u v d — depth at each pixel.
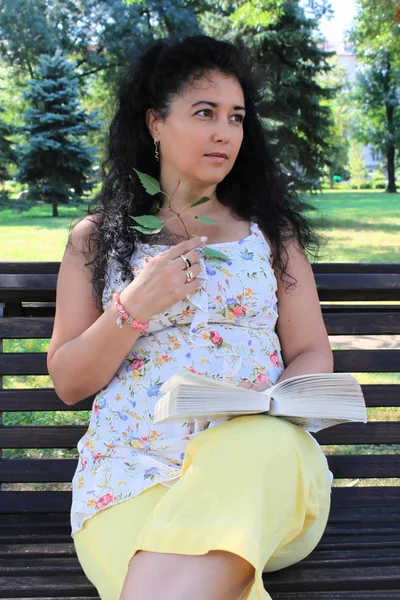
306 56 14.98
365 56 21.44
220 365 1.68
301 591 1.57
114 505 1.52
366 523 1.92
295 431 1.41
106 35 19.08
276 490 1.31
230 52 1.80
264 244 1.86
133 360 1.72
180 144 1.77
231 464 1.31
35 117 17.55
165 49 1.82
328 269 2.09
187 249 1.61
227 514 1.26
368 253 9.66
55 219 15.94
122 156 1.92
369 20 14.80
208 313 1.68
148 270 1.60
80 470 1.65
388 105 32.81
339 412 1.41
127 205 1.84
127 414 1.64
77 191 17.88
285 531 1.36
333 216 16.11
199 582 1.21
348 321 2.07
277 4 12.59
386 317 2.08
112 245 1.78
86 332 1.65
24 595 1.55
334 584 1.57
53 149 17.22
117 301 1.61
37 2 18.70
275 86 14.60
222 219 1.89
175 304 1.68
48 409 1.98
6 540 1.80
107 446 1.63
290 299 1.87
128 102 1.89
